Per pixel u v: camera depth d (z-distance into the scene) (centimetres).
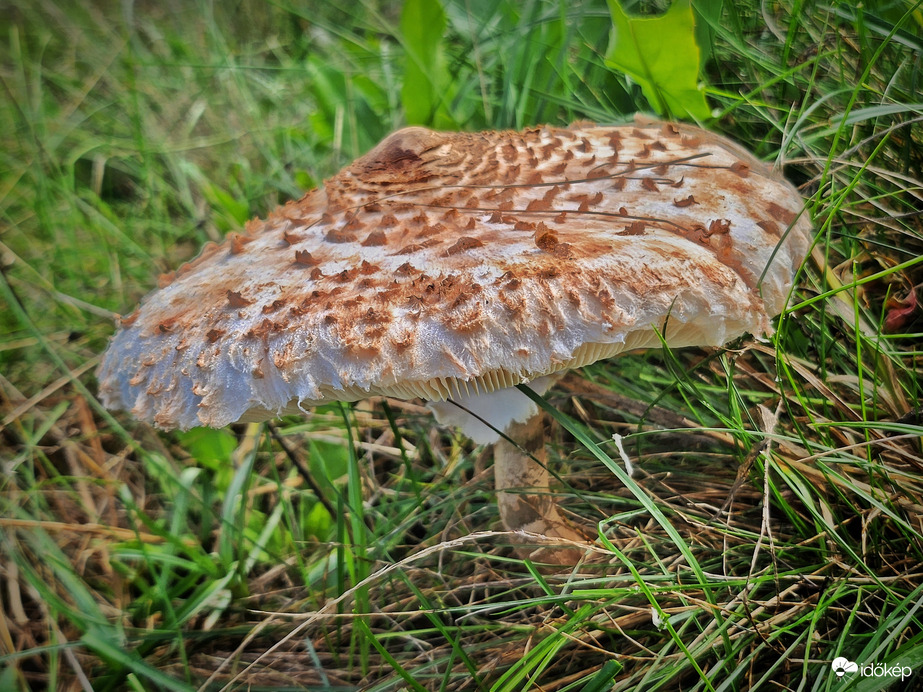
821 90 342
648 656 236
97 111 562
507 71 404
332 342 197
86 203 488
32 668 278
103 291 444
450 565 296
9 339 407
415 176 252
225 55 542
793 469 253
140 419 217
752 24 388
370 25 539
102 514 345
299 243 234
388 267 209
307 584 286
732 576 237
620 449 222
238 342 206
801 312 311
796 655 223
